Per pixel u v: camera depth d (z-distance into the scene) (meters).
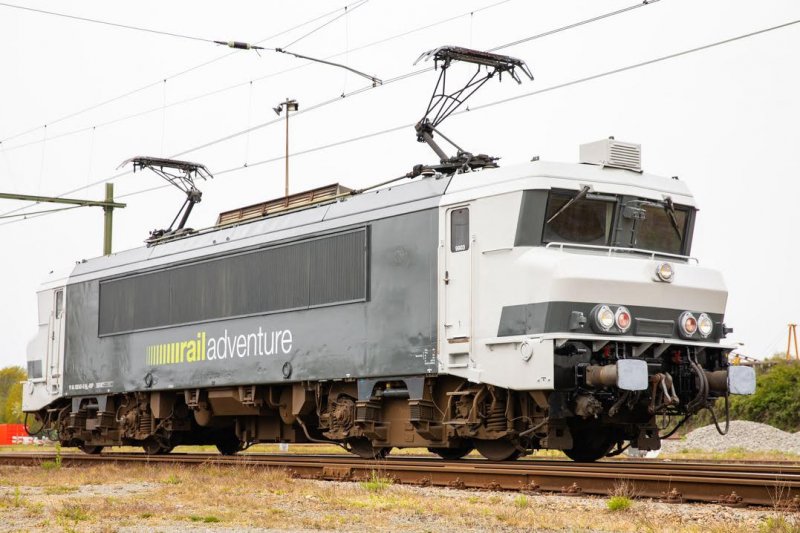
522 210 14.36
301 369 17.81
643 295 14.42
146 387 21.92
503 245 14.50
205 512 10.38
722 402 40.78
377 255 16.48
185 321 20.89
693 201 15.87
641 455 23.92
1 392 91.12
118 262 23.53
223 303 19.88
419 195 15.94
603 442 16.27
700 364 15.07
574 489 11.22
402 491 11.90
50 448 35.97
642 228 15.30
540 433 14.51
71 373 24.77
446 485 12.63
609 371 13.61
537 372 13.80
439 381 15.74
